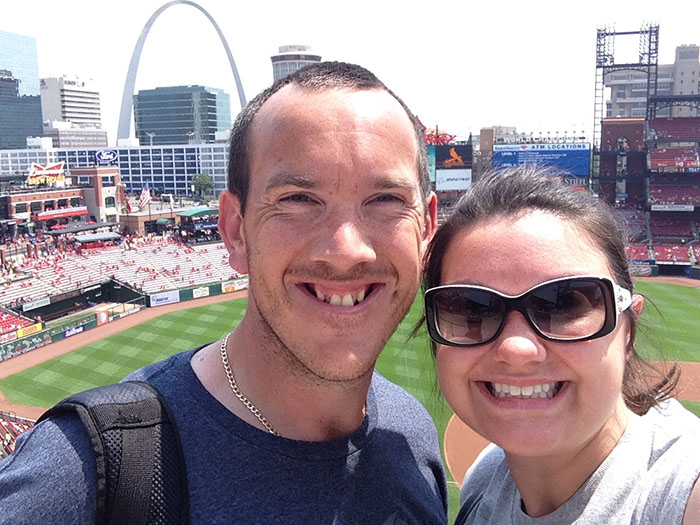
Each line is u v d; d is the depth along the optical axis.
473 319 0.51
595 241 0.51
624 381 0.57
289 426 0.49
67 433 0.43
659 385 0.57
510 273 0.49
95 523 0.41
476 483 0.67
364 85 0.47
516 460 0.54
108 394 0.45
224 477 0.45
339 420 0.51
